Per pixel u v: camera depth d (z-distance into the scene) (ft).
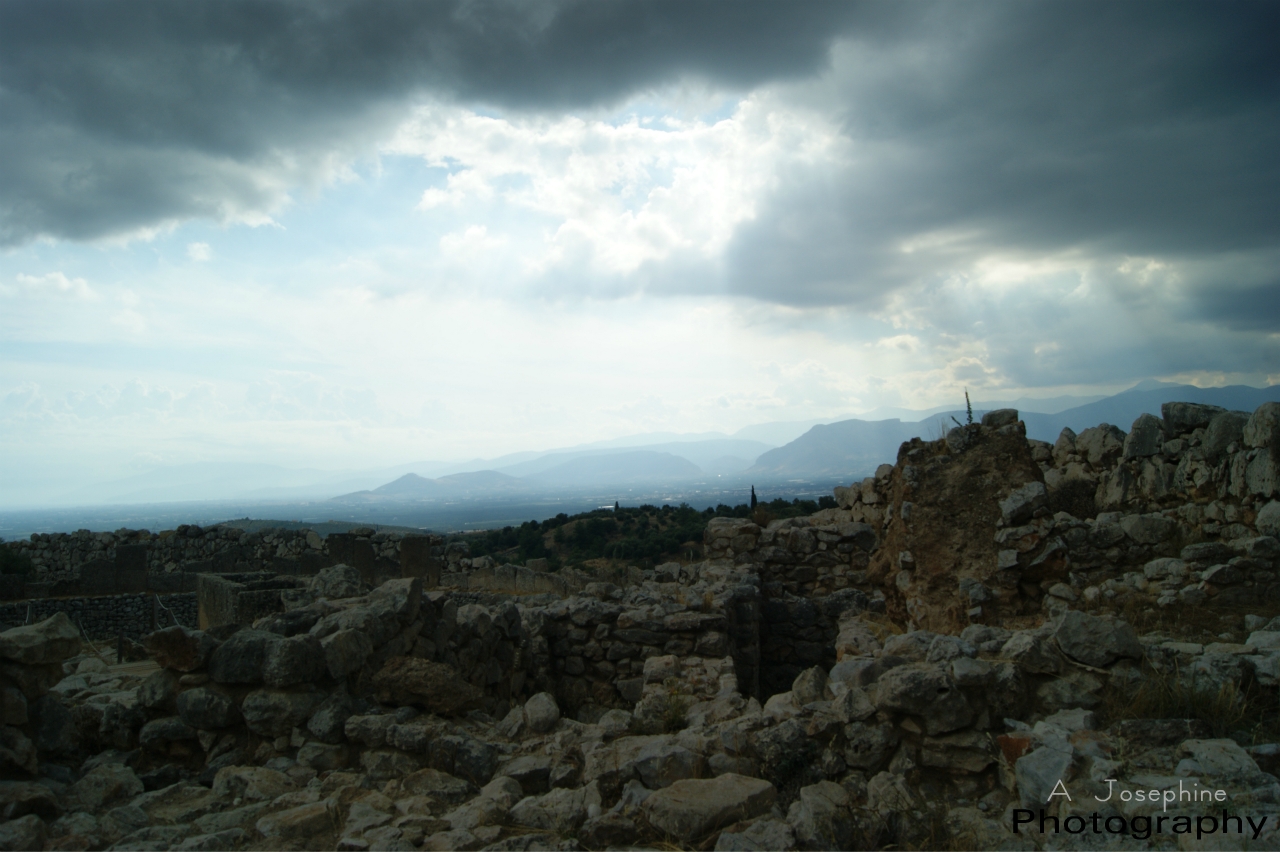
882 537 47.39
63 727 19.88
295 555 92.73
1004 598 33.68
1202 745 16.01
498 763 20.16
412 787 18.92
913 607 35.55
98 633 81.92
